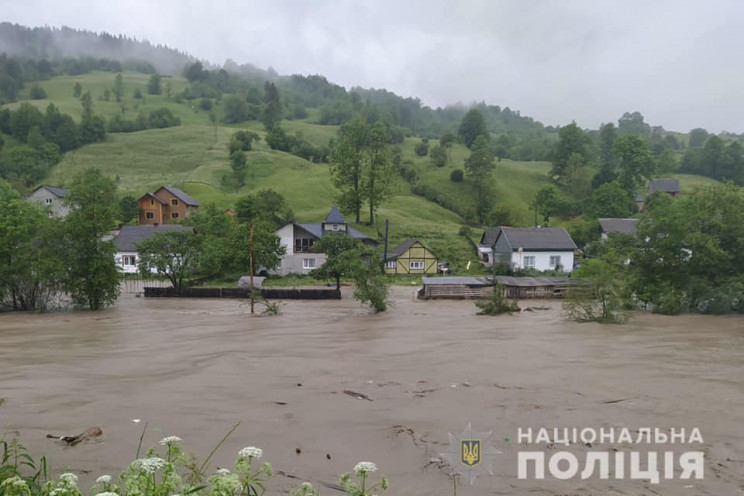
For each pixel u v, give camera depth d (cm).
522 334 2217
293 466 776
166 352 1820
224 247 5091
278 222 6988
